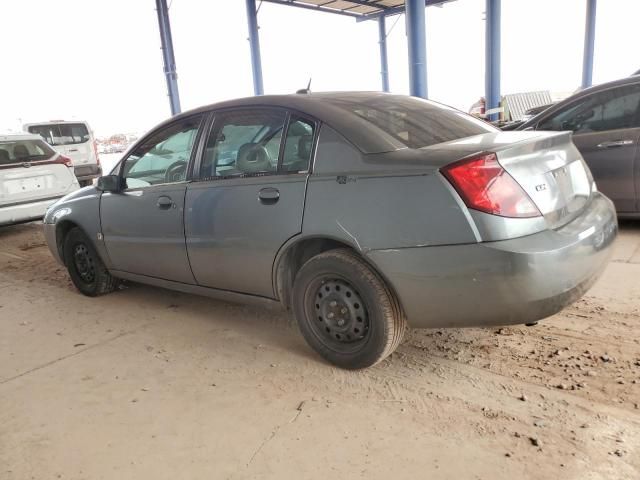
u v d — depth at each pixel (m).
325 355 3.01
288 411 2.60
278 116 3.09
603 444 2.16
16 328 4.06
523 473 2.03
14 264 6.26
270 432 2.44
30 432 2.59
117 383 3.03
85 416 2.70
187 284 3.73
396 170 2.52
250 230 3.11
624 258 4.43
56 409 2.79
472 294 2.40
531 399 2.51
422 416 2.46
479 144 2.57
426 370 2.88
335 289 2.88
